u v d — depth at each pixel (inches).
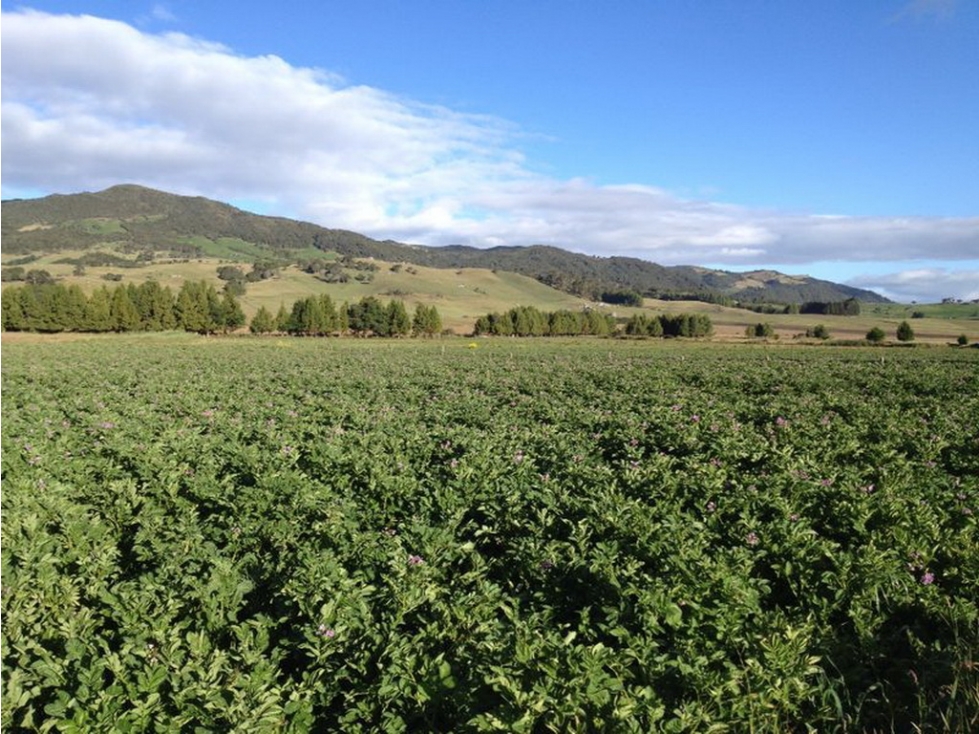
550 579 283.6
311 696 207.8
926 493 408.2
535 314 5187.0
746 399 981.2
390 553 289.3
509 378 1299.2
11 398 911.7
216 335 4532.5
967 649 222.8
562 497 376.8
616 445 611.8
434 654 226.2
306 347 3009.4
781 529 322.3
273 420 697.0
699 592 249.9
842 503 367.6
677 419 710.5
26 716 186.1
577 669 193.3
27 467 478.6
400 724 193.0
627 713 176.6
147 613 248.7
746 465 514.3
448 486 408.2
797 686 201.5
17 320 4128.9
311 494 380.8
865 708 215.5
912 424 684.1
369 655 219.1
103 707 184.2
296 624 247.8
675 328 5403.5
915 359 2207.2
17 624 237.6
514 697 183.5
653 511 354.9
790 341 4269.2
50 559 289.6
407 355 2325.3
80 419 713.0
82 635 233.3
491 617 248.2
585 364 1820.9
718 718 187.6
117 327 4424.2
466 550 311.3
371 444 551.5
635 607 243.9
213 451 514.0
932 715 201.8
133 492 399.9
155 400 914.7
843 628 261.1
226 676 204.4
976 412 797.2
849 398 965.2
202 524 367.2
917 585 269.7
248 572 292.8
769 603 287.7
